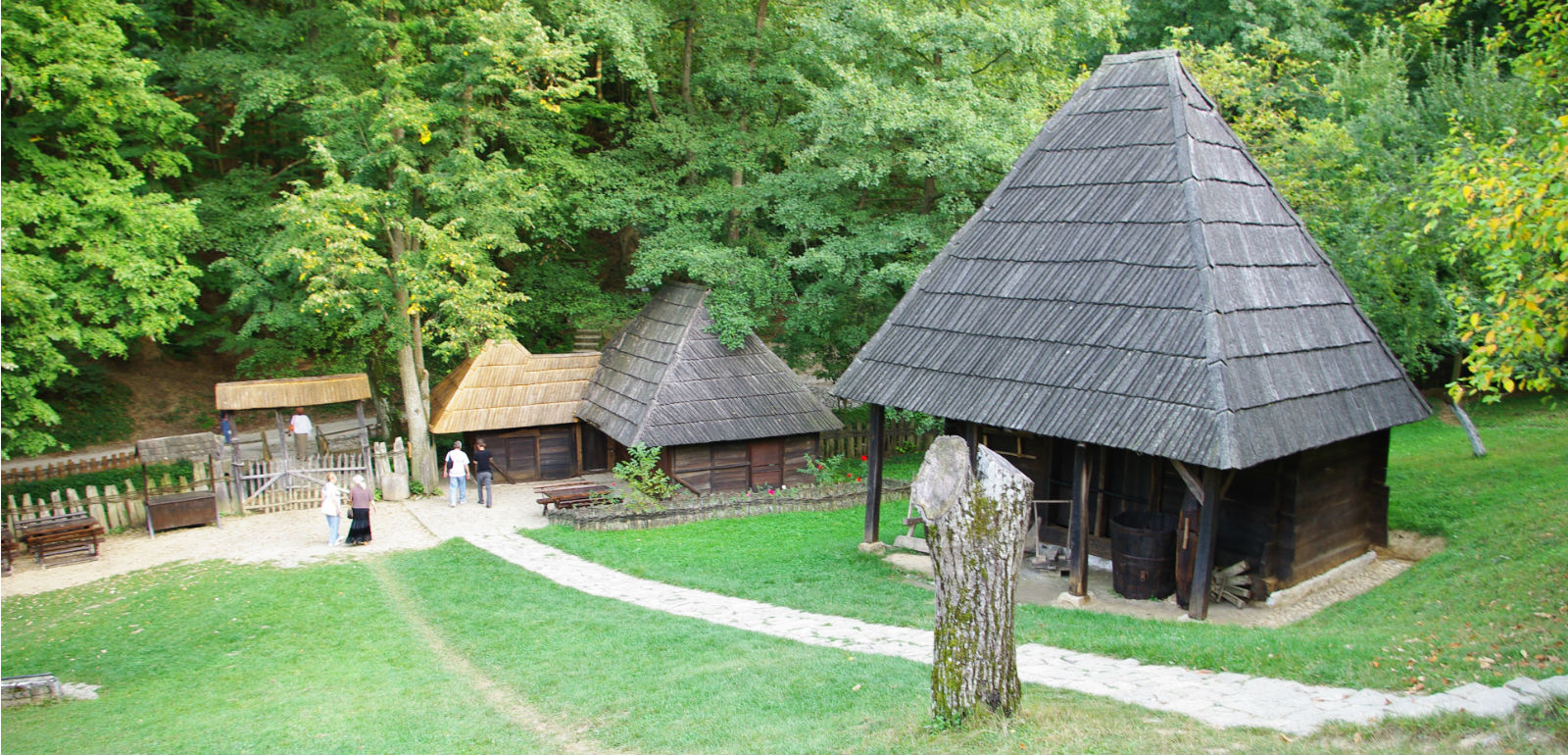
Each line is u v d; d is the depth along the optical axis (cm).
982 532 755
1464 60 2566
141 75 2070
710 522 2198
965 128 2300
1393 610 1253
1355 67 2773
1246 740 716
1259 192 1520
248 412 3441
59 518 2111
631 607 1528
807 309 2694
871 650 1172
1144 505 1598
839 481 2559
